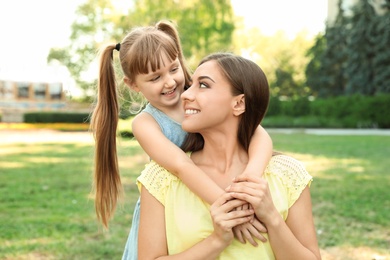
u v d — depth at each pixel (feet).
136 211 6.81
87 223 17.53
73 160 35.76
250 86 5.57
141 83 6.95
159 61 6.75
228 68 5.53
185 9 62.03
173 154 5.90
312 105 95.96
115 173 7.20
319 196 22.06
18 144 50.24
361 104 91.15
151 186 5.80
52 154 40.06
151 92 6.91
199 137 6.19
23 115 93.09
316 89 119.55
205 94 5.50
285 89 143.13
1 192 23.09
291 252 5.42
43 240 15.56
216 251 5.27
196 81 5.62
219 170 5.86
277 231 5.32
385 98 89.40
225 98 5.52
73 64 87.61
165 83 6.86
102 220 7.25
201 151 6.15
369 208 19.75
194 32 62.23
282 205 5.65
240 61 5.63
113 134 7.22
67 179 26.99
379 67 101.19
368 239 15.70
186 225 5.54
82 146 47.91
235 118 5.75
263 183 5.24
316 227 17.04
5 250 14.49
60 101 107.14
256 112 5.72
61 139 58.18
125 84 7.32
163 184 5.78
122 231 16.49
